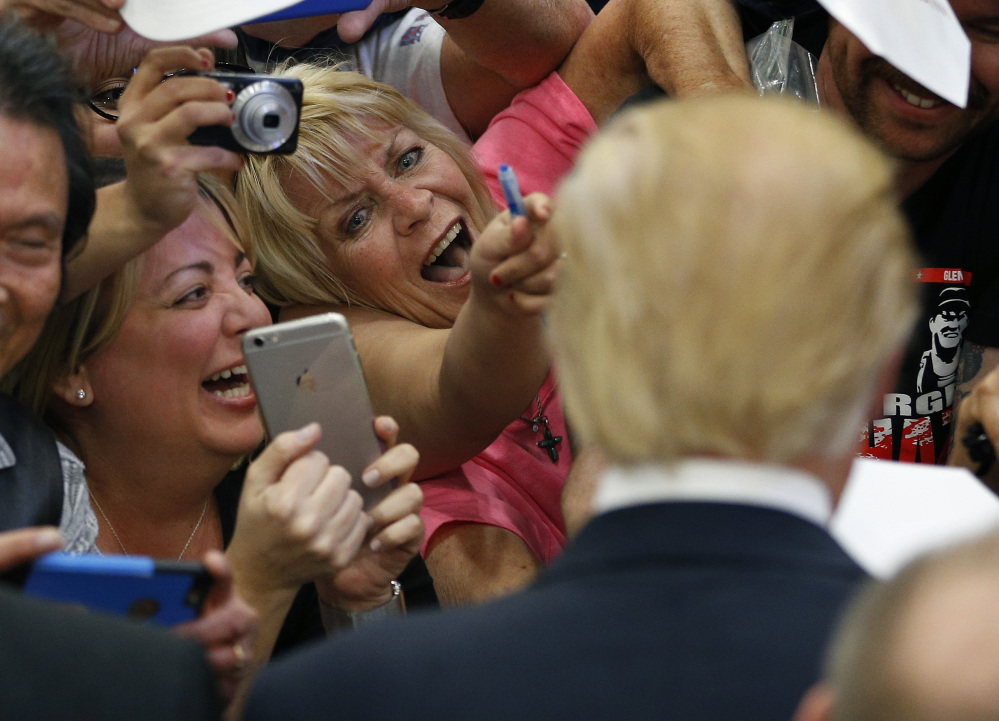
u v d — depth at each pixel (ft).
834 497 7.17
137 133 12.05
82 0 13.33
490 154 21.81
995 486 14.78
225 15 11.78
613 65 21.71
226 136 12.43
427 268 20.21
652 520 6.46
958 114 17.56
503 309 13.80
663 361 6.30
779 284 6.12
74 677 6.28
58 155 10.54
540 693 6.00
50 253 10.61
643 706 5.86
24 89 10.26
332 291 19.22
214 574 8.79
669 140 6.55
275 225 18.69
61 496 11.63
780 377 6.17
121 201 12.44
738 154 6.35
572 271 6.80
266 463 11.18
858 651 4.81
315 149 18.47
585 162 6.91
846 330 6.24
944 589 4.67
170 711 6.30
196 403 14.15
